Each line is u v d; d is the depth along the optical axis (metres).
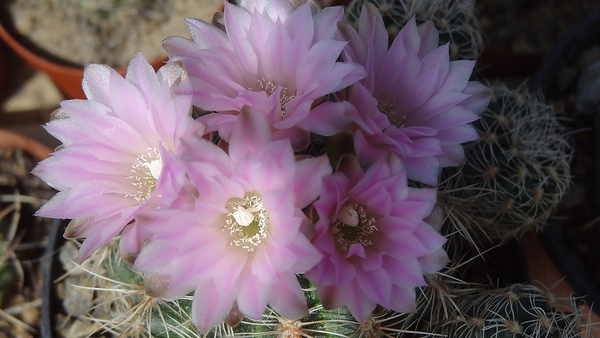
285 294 0.13
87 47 0.30
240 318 0.13
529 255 0.23
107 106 0.15
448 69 0.16
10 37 0.29
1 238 0.26
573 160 0.25
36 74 0.33
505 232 0.21
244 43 0.15
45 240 0.27
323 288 0.13
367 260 0.14
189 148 0.13
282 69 0.15
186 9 0.30
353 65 0.14
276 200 0.13
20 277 0.26
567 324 0.18
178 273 0.13
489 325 0.17
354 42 0.15
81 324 0.23
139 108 0.15
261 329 0.16
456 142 0.15
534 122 0.22
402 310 0.14
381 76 0.16
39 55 0.29
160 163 0.15
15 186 0.28
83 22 0.30
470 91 0.16
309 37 0.15
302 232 0.12
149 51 0.30
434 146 0.14
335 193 0.13
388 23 0.21
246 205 0.14
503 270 0.22
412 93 0.16
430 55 0.16
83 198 0.15
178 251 0.13
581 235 0.24
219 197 0.14
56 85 0.33
